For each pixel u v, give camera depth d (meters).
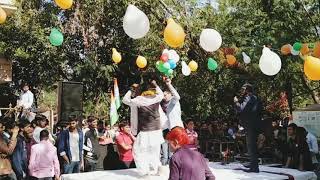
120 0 17.81
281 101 20.53
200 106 19.62
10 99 20.81
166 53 8.88
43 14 17.91
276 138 13.31
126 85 20.77
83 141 10.51
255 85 17.48
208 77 18.83
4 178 8.51
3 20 7.48
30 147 9.40
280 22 15.70
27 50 18.34
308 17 16.19
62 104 12.70
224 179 7.95
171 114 9.05
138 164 8.12
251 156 8.84
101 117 19.09
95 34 18.81
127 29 6.81
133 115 8.14
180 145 5.12
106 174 8.57
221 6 18.92
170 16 17.70
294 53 9.02
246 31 17.14
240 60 16.05
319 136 13.13
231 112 19.75
